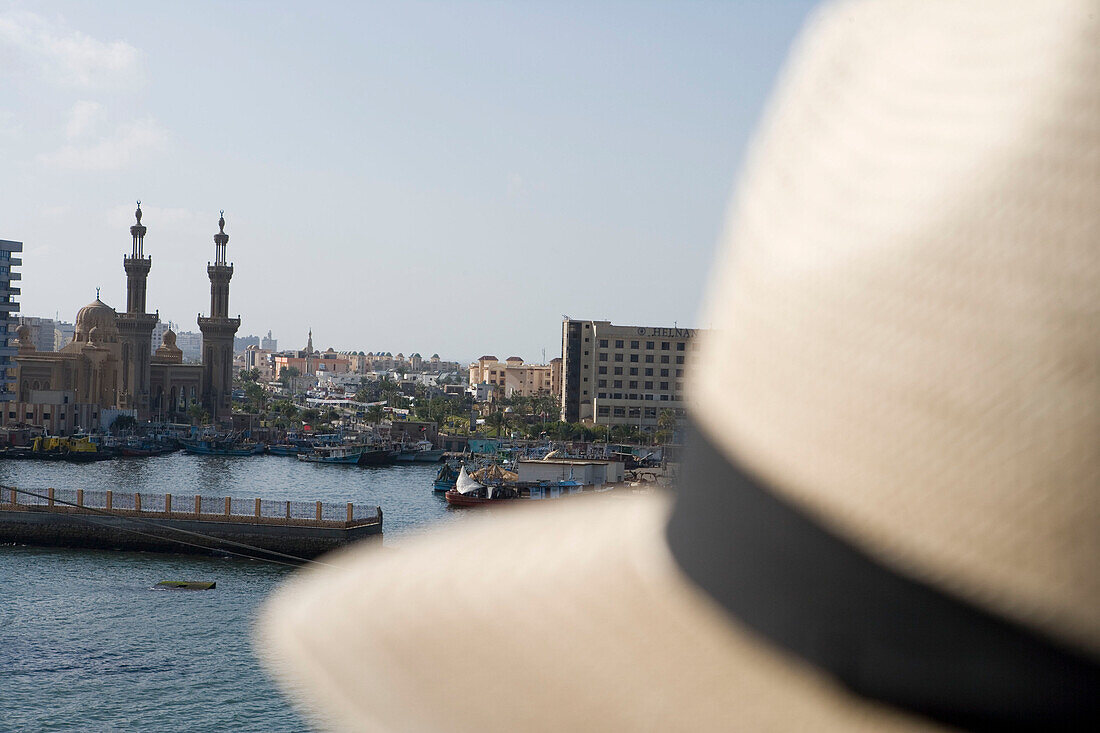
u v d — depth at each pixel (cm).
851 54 270
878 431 239
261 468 18225
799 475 255
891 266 240
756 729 254
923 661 231
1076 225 219
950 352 231
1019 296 222
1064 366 217
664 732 276
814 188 267
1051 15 233
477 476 11869
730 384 283
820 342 254
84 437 19925
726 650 271
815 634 250
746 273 285
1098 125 220
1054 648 219
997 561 223
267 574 6919
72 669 4569
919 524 233
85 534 7850
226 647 4953
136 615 5594
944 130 241
